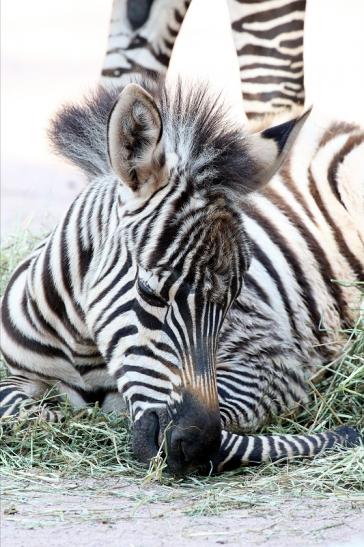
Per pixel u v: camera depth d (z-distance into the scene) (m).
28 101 30.36
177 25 13.43
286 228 11.23
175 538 7.74
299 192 11.63
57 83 32.22
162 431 8.85
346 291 11.45
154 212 8.95
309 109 9.48
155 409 8.95
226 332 10.37
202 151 9.05
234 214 9.05
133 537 7.73
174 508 8.41
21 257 13.54
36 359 10.62
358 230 11.78
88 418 10.19
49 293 10.23
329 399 10.73
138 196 9.04
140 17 13.21
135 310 9.08
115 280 9.36
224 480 9.23
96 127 9.94
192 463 8.84
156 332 8.93
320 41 34.97
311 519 8.23
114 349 9.27
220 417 9.02
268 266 10.85
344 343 11.33
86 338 10.04
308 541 7.73
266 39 13.24
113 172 9.35
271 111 12.48
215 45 34.75
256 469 9.55
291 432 10.66
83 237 9.96
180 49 34.00
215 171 9.03
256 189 9.34
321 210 11.64
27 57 35.31
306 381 10.95
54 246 10.30
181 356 8.80
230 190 9.04
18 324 10.70
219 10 41.28
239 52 13.41
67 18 41.59
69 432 9.87
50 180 22.20
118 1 13.27
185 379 8.77
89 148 10.05
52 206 19.25
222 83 28.81
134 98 8.68
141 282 8.96
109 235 9.62
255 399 10.36
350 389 10.94
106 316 9.35
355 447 9.72
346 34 36.09
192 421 8.69
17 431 9.72
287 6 13.16
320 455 9.69
